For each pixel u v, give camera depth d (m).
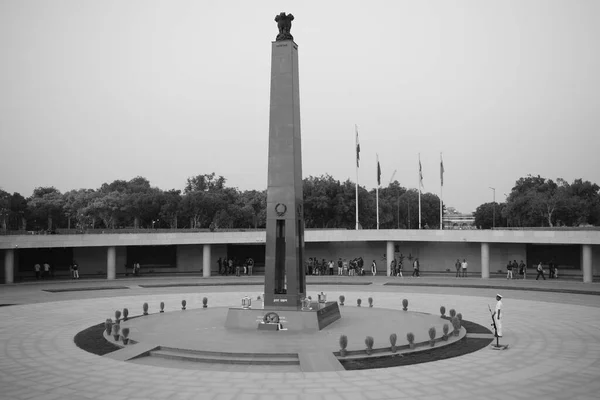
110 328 26.50
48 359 22.02
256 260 71.00
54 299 42.97
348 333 26.28
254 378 19.06
